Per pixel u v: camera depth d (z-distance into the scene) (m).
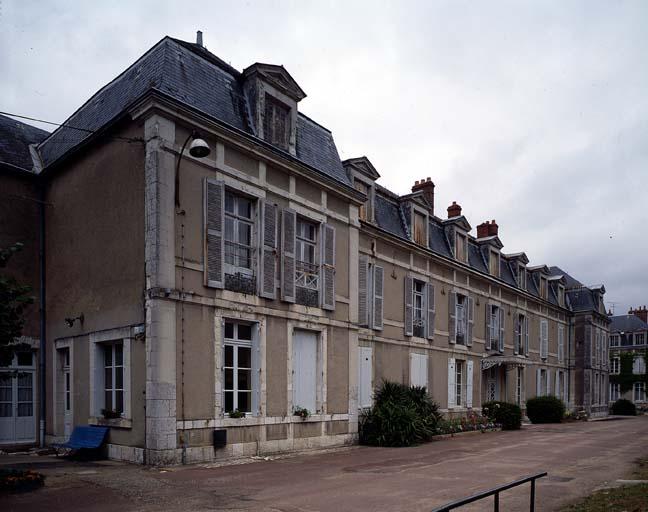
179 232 9.71
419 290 18.78
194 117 9.97
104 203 10.73
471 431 18.22
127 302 9.86
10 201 12.03
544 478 9.01
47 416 11.88
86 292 10.99
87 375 10.77
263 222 11.28
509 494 7.70
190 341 9.67
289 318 11.84
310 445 12.13
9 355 7.41
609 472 9.70
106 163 10.79
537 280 29.58
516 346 25.81
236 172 10.84
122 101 11.09
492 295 23.59
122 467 8.88
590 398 33.66
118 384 10.41
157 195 9.42
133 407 9.50
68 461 9.64
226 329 10.70
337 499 7.05
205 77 11.02
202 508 6.42
